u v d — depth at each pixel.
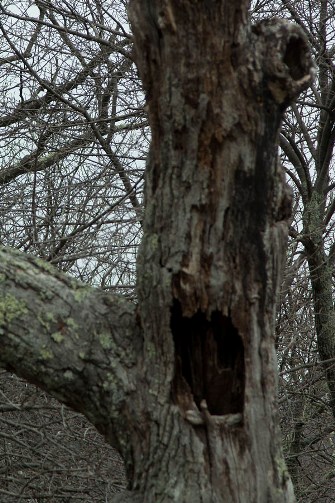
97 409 2.54
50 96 7.19
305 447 7.74
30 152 6.92
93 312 2.56
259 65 2.29
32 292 2.52
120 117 6.62
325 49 7.84
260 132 2.33
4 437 5.53
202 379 2.49
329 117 7.95
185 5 2.21
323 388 7.76
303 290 7.12
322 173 8.38
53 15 7.42
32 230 6.05
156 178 2.43
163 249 2.41
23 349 2.49
